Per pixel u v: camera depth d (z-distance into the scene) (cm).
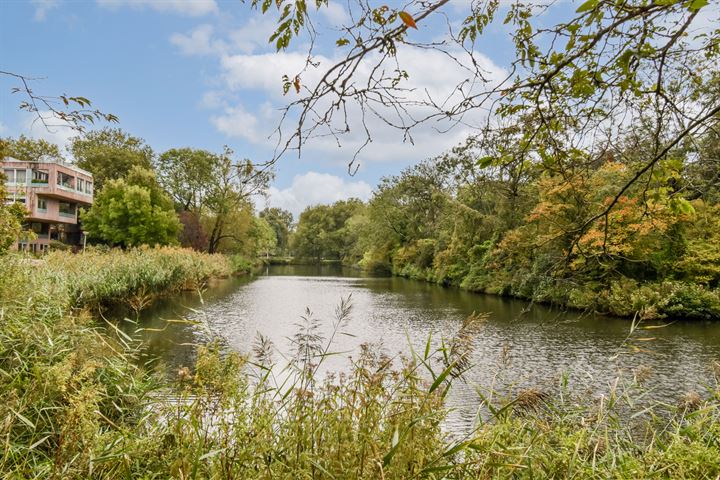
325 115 176
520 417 275
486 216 2439
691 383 741
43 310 597
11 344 429
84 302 1088
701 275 1488
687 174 230
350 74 169
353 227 6191
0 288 566
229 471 198
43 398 308
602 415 304
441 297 2172
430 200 3703
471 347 239
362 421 210
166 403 291
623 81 195
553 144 226
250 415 233
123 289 1343
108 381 389
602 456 277
